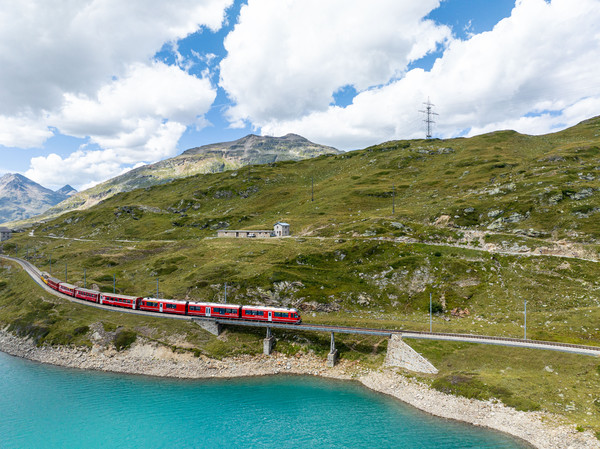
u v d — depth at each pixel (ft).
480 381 206.90
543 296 291.79
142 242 592.19
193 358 267.39
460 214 453.99
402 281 346.95
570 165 516.32
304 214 602.85
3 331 332.19
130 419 205.67
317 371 256.11
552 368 206.18
